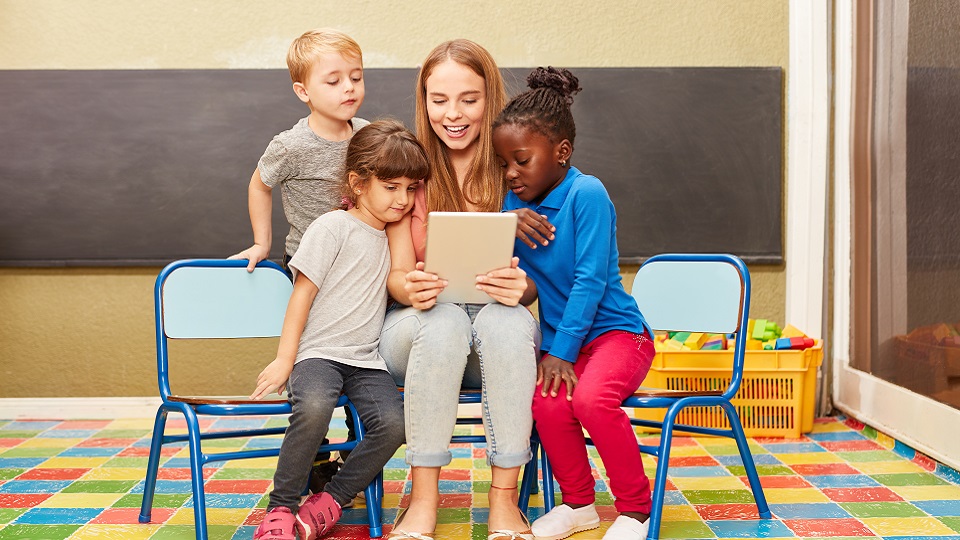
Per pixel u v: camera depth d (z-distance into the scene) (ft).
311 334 6.02
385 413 5.78
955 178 7.19
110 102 10.21
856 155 9.61
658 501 5.72
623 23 10.24
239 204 10.25
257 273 6.59
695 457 8.29
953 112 7.22
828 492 7.07
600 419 5.60
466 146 6.48
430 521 5.66
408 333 5.77
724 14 10.23
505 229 5.56
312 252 6.01
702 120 10.26
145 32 10.21
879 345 9.02
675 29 10.25
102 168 10.22
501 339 5.65
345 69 6.95
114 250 10.23
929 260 7.76
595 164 10.25
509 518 5.68
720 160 10.28
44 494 7.22
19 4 10.16
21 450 8.79
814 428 9.52
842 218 9.97
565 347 5.82
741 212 10.28
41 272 10.31
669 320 6.73
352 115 7.07
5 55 10.19
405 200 6.06
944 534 6.01
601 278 5.89
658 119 10.25
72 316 10.33
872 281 9.19
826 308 10.21
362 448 5.90
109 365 10.36
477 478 7.68
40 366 10.32
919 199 7.96
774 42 10.26
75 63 10.21
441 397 5.61
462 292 5.80
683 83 10.23
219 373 10.36
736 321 6.39
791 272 10.22
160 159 10.24
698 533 6.07
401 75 10.18
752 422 9.12
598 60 10.25
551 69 6.11
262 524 5.57
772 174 10.28
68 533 6.20
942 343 7.52
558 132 5.92
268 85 10.22
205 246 10.25
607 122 10.24
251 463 8.25
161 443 6.37
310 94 7.00
